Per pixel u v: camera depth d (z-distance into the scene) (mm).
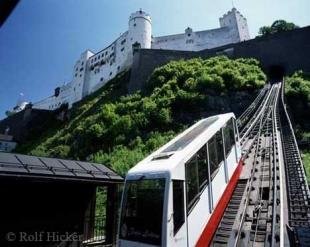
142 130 42219
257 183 15484
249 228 11234
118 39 103812
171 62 63656
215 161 11961
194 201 9625
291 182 15578
